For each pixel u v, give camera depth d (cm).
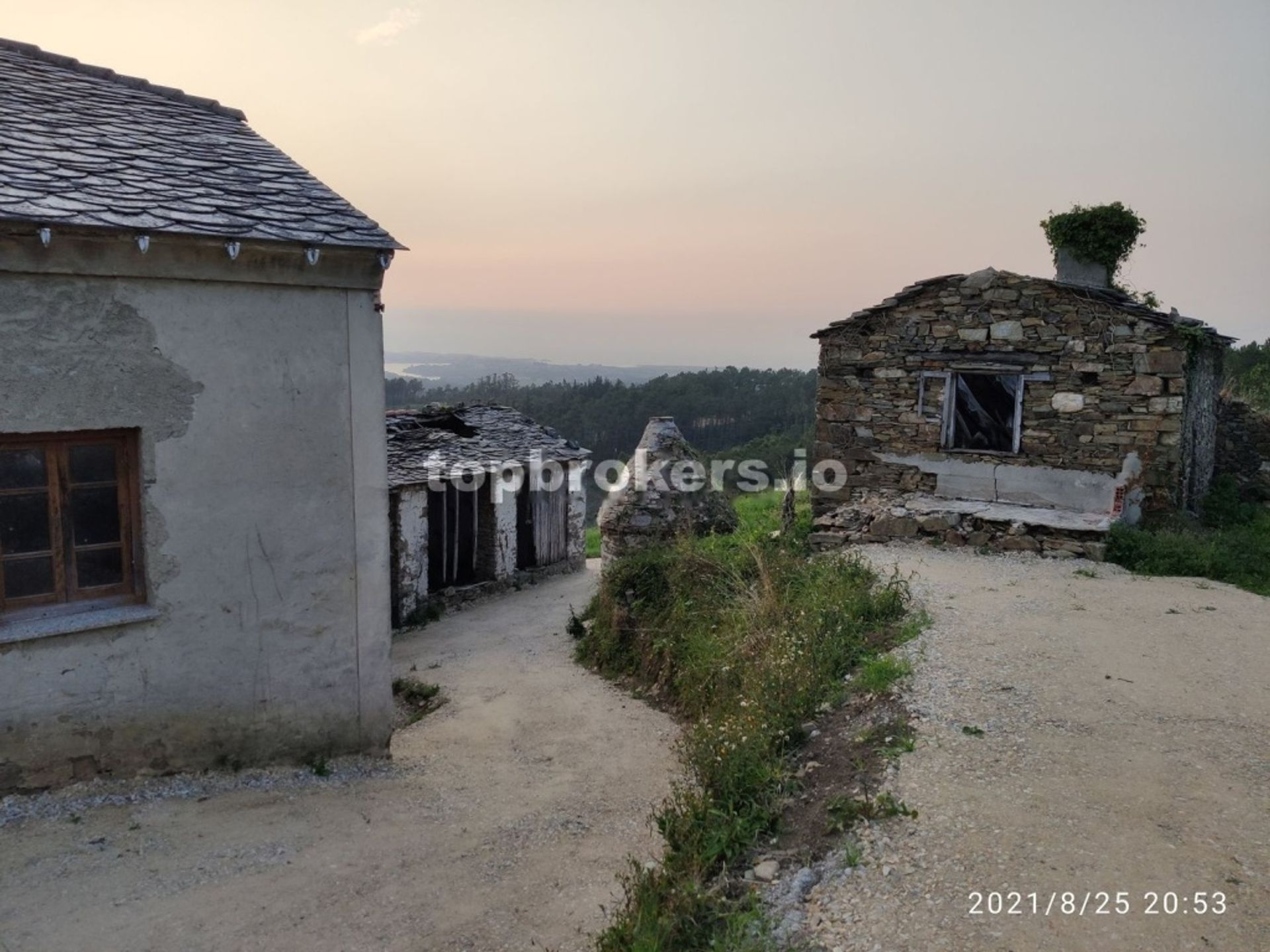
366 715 623
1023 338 1083
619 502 1186
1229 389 1470
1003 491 1109
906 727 499
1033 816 397
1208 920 319
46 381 482
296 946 368
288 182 623
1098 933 314
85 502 520
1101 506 1047
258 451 559
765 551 977
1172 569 891
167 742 538
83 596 523
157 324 516
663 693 826
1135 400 1023
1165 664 604
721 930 342
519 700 838
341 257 570
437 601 1350
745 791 461
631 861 402
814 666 607
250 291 548
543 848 482
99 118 631
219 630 553
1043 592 802
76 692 504
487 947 372
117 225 477
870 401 1192
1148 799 412
